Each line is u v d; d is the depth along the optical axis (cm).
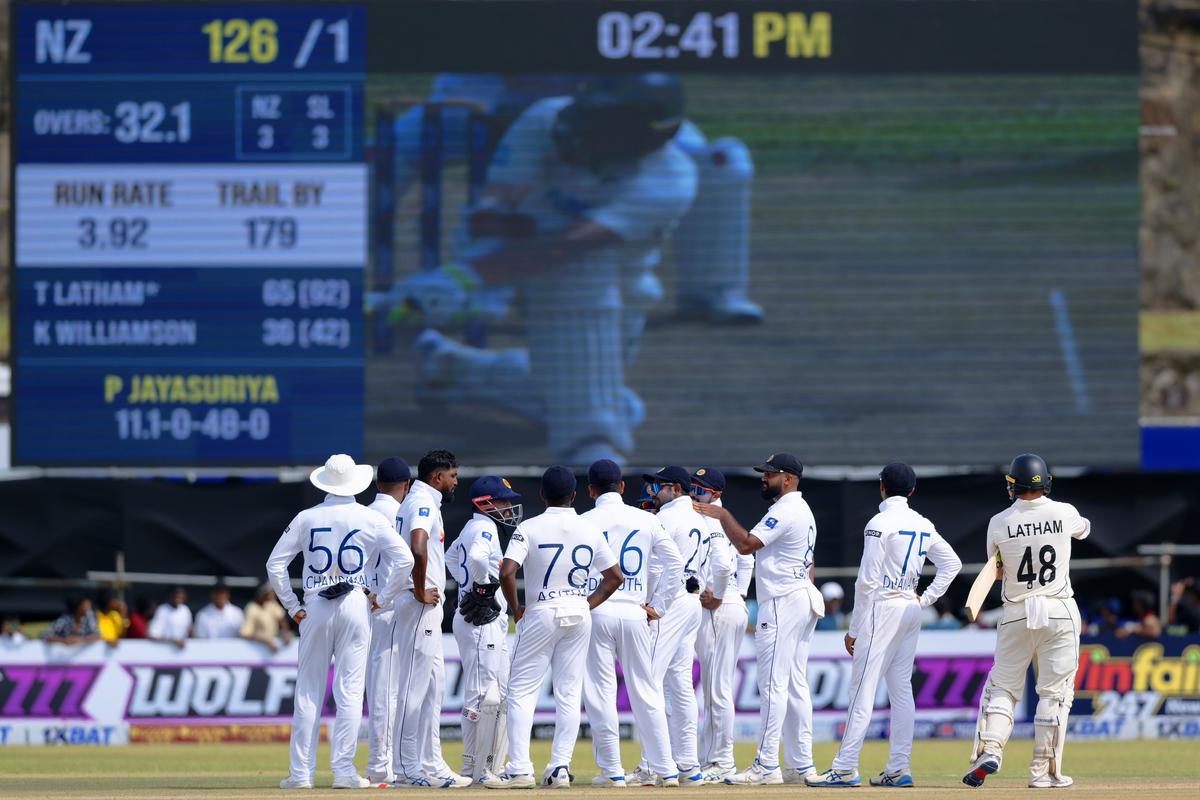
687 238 6881
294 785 3828
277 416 6869
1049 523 3769
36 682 6381
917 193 6906
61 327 6875
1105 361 6919
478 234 6869
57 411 6869
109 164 6881
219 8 6888
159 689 6438
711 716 4269
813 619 4028
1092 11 6950
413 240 6869
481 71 6888
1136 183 6925
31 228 6881
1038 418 6912
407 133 6888
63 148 6881
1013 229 6912
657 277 6875
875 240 6906
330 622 3809
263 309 6869
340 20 6894
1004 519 3800
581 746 6256
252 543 7044
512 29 6900
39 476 7038
